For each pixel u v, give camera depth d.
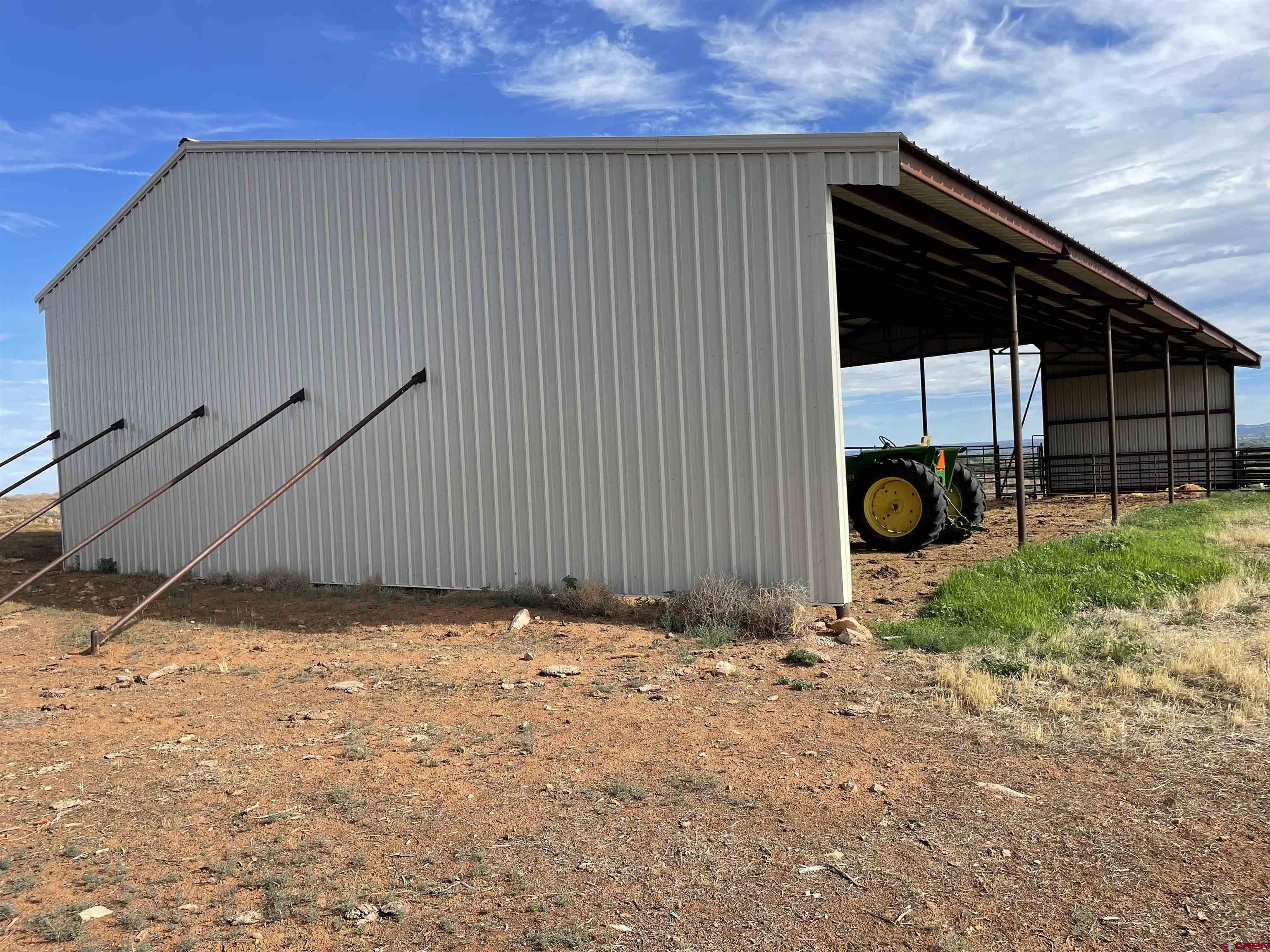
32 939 2.74
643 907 2.85
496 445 9.37
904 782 3.85
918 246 9.92
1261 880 2.86
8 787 4.23
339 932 2.74
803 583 7.64
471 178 9.46
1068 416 25.12
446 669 6.44
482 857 3.25
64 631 9.15
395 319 10.19
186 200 12.76
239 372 12.08
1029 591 7.67
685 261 8.13
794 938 2.63
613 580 8.60
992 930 2.64
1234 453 23.27
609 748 4.45
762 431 7.80
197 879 3.15
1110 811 3.45
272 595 10.50
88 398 15.13
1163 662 5.50
